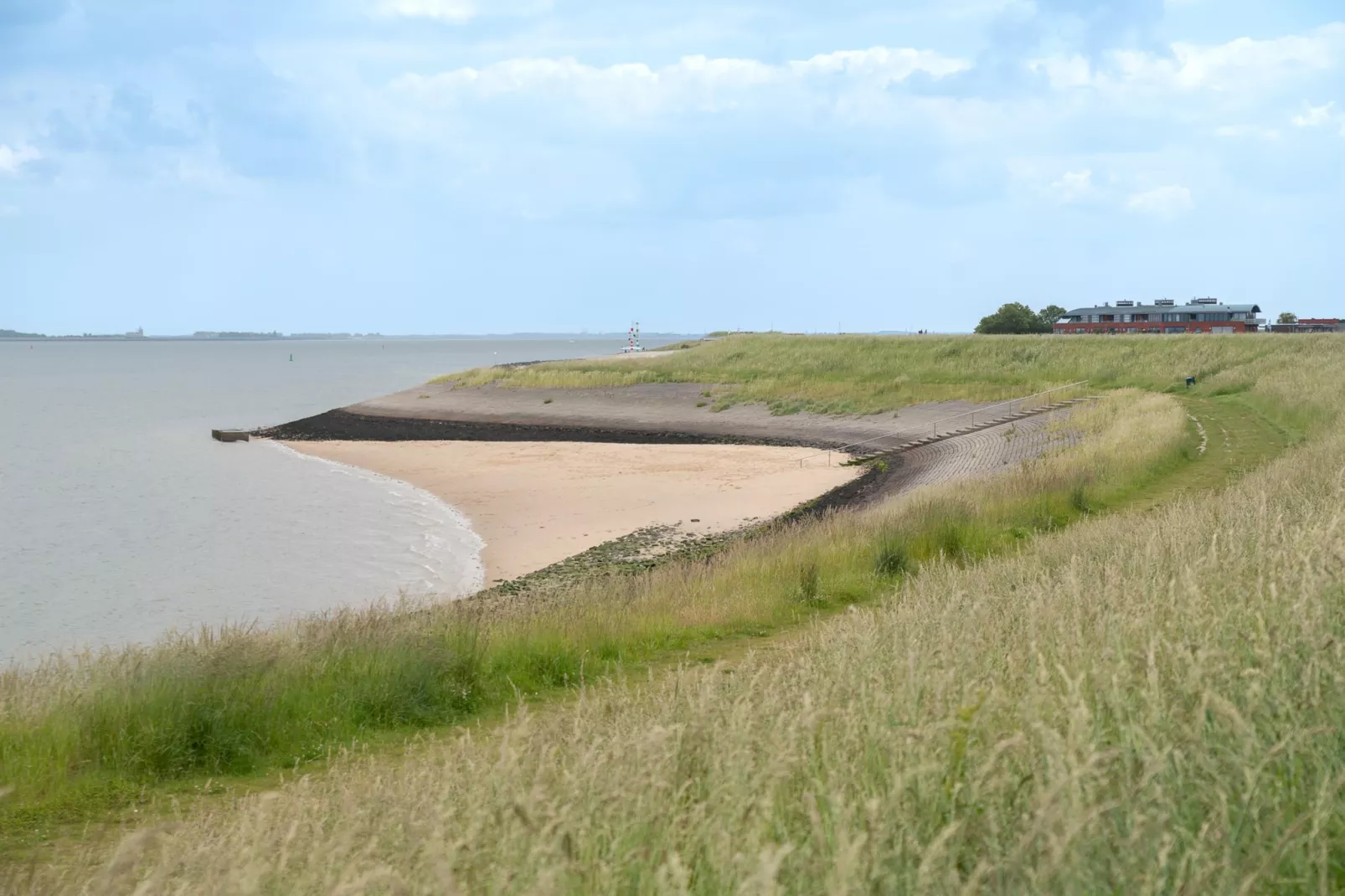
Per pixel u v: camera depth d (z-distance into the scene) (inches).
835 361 3009.4
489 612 555.8
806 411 2400.3
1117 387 2133.4
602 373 3218.5
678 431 2415.1
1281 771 127.4
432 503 1525.6
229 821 225.6
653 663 441.7
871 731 149.3
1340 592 196.1
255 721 349.4
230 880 132.9
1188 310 4660.4
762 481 1604.3
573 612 510.3
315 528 1341.0
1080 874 97.6
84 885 172.4
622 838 122.0
